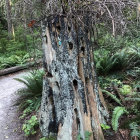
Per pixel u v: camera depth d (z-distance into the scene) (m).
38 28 3.08
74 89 2.44
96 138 2.52
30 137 3.10
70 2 2.09
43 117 2.83
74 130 2.51
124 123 2.82
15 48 9.90
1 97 5.05
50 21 2.32
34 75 4.68
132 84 3.99
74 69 2.39
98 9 2.07
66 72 2.41
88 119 2.48
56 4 2.20
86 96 2.47
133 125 2.64
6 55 9.57
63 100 2.52
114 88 3.73
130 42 4.67
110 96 3.41
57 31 2.34
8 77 7.12
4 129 3.55
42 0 2.58
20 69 7.88
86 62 2.48
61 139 2.60
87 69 2.49
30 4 2.64
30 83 4.34
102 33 3.00
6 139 3.25
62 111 2.58
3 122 3.80
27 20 2.99
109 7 2.15
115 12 2.10
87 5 2.18
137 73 4.34
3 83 6.36
